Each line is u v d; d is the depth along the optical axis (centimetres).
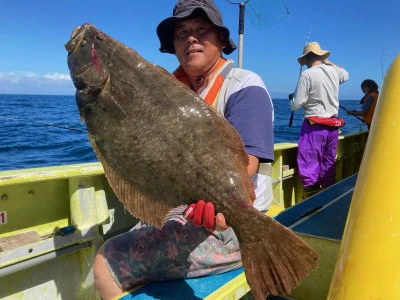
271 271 161
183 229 200
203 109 176
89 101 187
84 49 185
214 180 170
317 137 468
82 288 266
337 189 363
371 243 118
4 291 238
